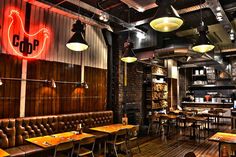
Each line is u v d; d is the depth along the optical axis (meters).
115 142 4.72
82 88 5.98
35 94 4.82
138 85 8.60
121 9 4.89
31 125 4.46
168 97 10.76
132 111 7.80
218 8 4.11
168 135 7.59
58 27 5.40
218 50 8.06
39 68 4.92
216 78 12.73
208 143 6.49
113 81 7.05
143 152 5.46
